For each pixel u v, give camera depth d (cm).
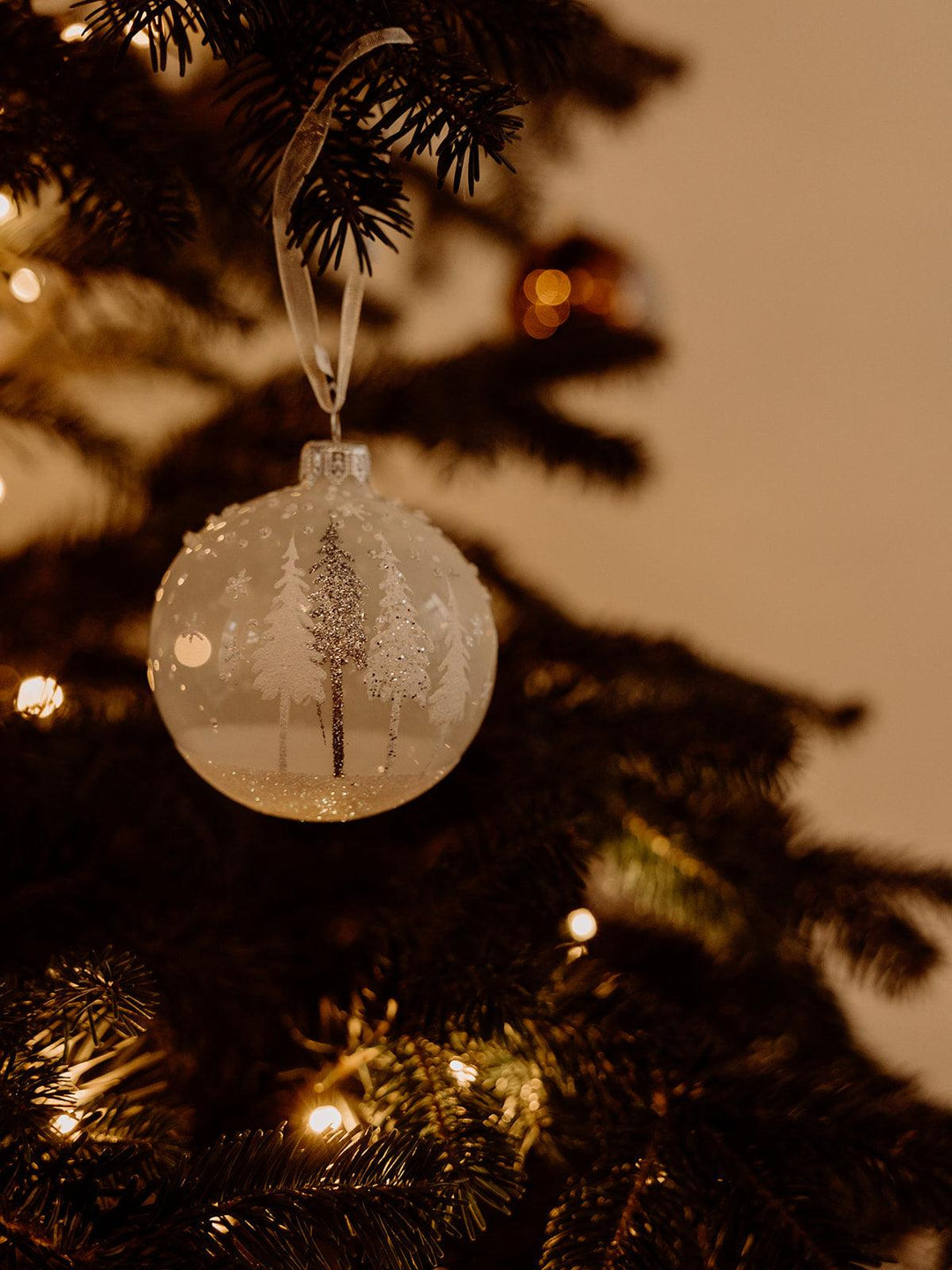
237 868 64
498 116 51
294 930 63
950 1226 53
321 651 49
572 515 120
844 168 114
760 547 119
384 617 49
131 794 63
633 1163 54
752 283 117
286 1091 59
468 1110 54
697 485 119
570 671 74
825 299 116
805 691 80
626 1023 58
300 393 71
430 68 52
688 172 116
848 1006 77
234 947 60
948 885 68
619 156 116
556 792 65
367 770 50
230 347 101
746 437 119
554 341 75
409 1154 51
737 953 67
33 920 59
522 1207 57
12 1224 48
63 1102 51
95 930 59
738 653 120
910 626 118
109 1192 49
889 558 118
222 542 50
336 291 72
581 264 96
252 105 53
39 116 56
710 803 70
